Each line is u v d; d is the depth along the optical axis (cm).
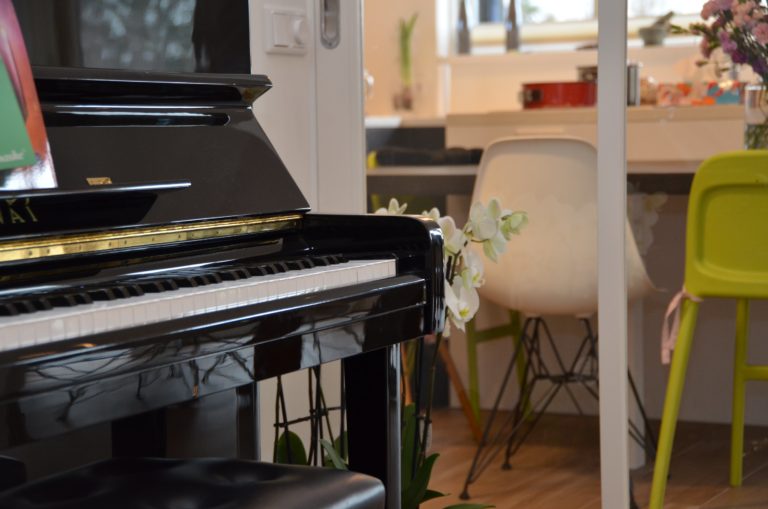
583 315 241
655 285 234
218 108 188
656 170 231
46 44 173
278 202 182
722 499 233
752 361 229
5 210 145
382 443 177
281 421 246
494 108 250
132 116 171
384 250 179
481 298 252
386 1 263
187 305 138
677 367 234
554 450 245
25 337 120
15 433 117
